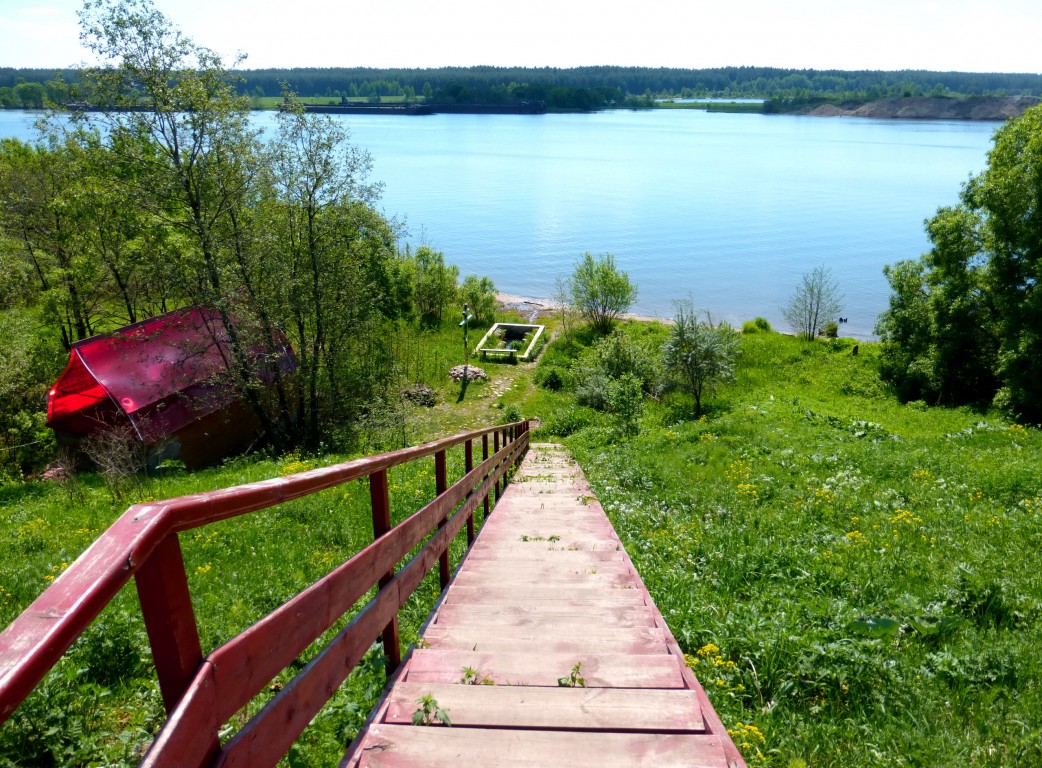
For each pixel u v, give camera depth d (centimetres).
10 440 2253
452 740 266
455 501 559
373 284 2453
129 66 1850
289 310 2277
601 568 589
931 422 2683
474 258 7594
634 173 15900
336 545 877
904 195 12469
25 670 94
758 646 475
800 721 406
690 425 2162
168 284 2141
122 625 492
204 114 1953
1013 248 2717
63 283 3073
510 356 3950
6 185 3250
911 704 426
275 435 2403
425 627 425
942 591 621
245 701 177
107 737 370
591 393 3203
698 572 709
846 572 691
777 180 14675
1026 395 2625
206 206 2097
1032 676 466
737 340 3366
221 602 625
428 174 15488
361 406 2492
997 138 2864
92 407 2136
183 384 2216
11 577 768
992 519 898
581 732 280
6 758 337
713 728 283
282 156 2117
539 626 427
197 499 161
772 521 950
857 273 6738
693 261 7388
